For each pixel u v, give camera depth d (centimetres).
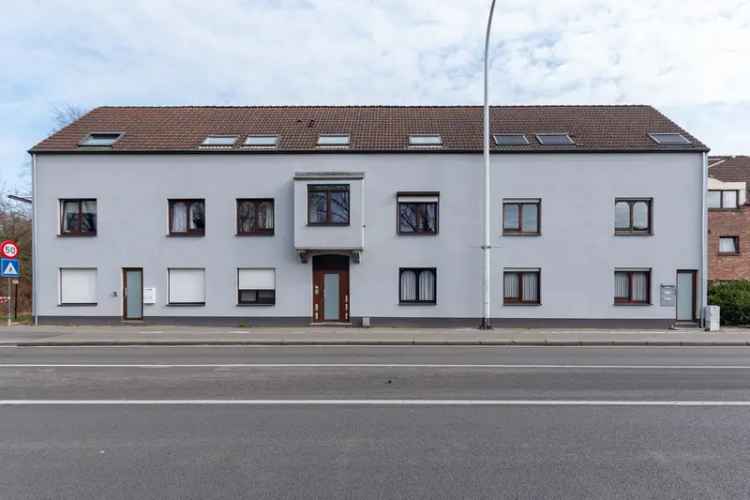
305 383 788
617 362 996
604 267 1599
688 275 1603
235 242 1641
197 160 1642
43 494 402
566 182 1606
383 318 1625
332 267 1647
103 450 495
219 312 1641
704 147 1582
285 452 488
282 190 1634
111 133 1744
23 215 2644
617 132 1703
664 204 1588
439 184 1620
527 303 1619
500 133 1725
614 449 497
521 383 790
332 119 1852
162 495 399
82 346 1252
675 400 683
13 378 834
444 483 420
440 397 697
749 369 921
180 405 654
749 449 499
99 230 1644
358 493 402
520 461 467
